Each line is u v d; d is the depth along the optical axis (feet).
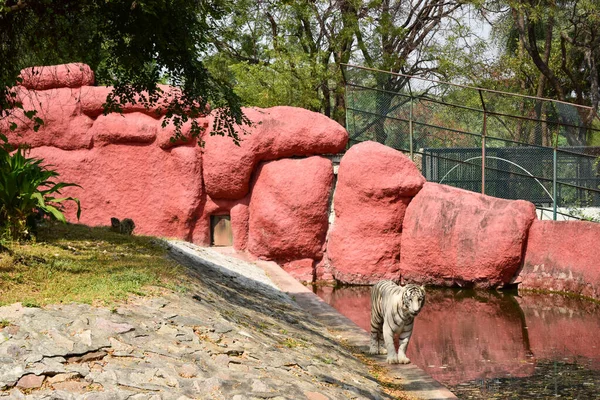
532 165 61.62
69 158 64.54
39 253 31.60
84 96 64.18
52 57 38.73
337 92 89.45
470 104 64.03
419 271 59.88
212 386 20.02
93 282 27.43
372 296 33.73
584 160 59.67
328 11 88.17
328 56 88.79
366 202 61.11
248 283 45.47
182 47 34.40
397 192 60.29
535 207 58.13
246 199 65.82
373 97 67.41
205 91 36.32
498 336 42.19
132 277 28.99
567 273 54.44
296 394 21.09
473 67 97.60
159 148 65.00
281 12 84.64
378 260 61.26
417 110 65.77
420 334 43.16
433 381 28.68
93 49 36.42
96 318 22.68
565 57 94.79
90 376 19.21
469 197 58.80
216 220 66.95
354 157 61.72
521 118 61.57
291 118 64.08
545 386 31.48
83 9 35.04
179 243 53.36
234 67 83.05
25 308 22.58
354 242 61.77
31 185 34.30
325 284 62.95
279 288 50.16
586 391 30.53
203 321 25.59
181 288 29.60
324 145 63.72
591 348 38.63
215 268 45.62
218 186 64.80
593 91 95.96
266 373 22.45
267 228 63.57
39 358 19.54
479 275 56.90
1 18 32.45
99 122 64.59
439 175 64.95
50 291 25.07
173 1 32.53
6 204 33.50
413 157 65.87
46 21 35.47
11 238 32.58
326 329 38.01
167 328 23.75
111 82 37.45
